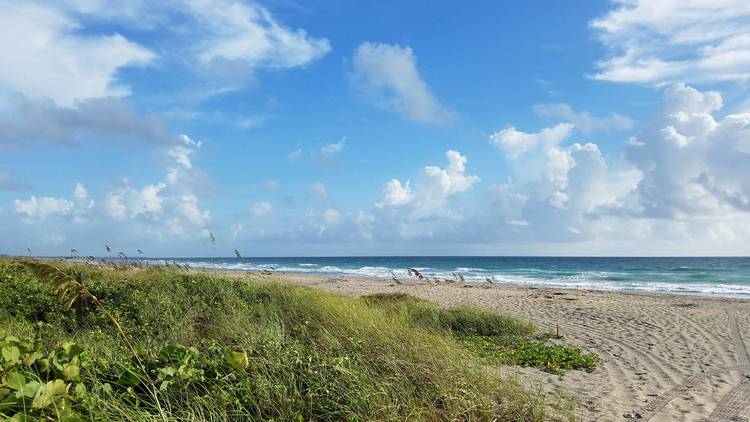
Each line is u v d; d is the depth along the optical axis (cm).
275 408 455
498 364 760
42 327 703
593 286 3244
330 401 473
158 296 1019
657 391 689
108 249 1412
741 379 766
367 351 612
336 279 3303
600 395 660
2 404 332
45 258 1658
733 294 2702
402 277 4244
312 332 777
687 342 1091
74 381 404
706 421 568
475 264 8850
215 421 420
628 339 1131
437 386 530
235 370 494
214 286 1184
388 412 466
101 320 832
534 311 1655
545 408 546
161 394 434
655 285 3341
